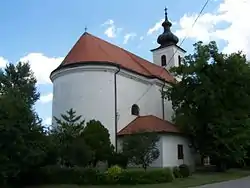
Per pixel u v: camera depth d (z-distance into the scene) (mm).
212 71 33375
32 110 23406
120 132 33281
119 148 32250
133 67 38781
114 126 33000
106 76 33781
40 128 23125
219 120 32000
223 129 31484
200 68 33594
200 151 34500
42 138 23062
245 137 32125
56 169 24000
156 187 20391
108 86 33625
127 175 22500
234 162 36375
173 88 35781
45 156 22938
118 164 27422
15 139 21078
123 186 21375
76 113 32625
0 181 22125
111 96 33562
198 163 36938
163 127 32625
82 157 24562
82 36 37625
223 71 32969
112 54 38281
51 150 23969
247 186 19969
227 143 31250
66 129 26297
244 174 30531
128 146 25812
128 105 35594
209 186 20438
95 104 32812
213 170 34125
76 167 24016
